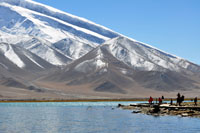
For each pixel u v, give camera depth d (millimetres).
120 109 110938
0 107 131375
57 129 56875
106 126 60844
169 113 82688
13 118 77250
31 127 59750
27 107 130750
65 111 103125
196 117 73750
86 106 138625
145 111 91688
